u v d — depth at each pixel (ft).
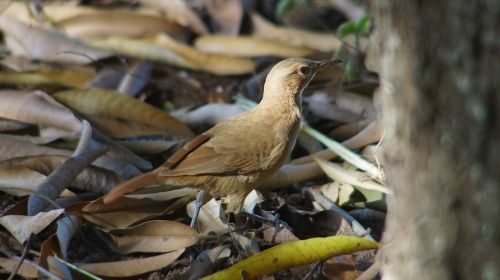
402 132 21.72
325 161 34.91
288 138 31.76
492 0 18.29
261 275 26.89
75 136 36.19
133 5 53.78
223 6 52.01
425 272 21.83
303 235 32.37
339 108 41.86
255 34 51.06
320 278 28.50
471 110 19.33
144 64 46.57
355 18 53.06
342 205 34.06
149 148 37.11
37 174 32.37
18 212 30.68
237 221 32.27
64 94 38.81
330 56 46.47
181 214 32.83
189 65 47.03
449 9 19.15
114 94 38.73
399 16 20.79
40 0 51.42
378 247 28.45
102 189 33.24
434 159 20.70
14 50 46.96
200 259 28.55
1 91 38.01
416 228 21.90
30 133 37.50
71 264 27.63
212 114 40.24
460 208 20.40
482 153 19.44
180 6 50.96
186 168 29.63
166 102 44.75
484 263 20.25
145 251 29.78
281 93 32.19
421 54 20.25
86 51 45.98
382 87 22.71
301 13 54.95
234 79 47.19
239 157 30.50
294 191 35.70
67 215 30.12
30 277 27.58
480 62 18.89
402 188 22.38
